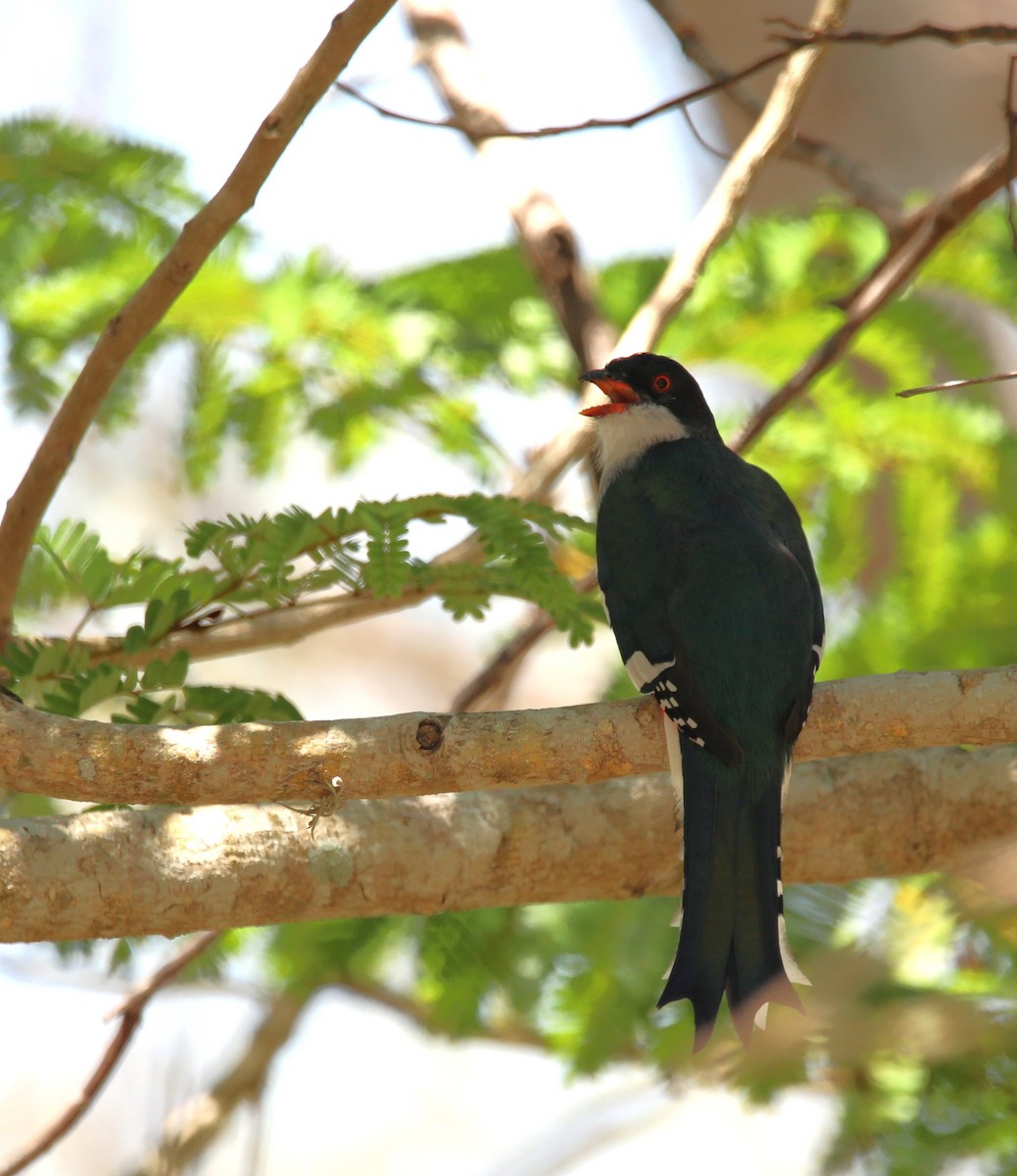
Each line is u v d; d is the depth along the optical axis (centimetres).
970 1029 870
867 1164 942
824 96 1847
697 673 901
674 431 1062
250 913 866
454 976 1052
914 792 960
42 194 1209
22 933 835
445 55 1391
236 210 827
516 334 1305
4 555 895
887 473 1254
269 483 1310
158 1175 983
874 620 1144
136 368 1183
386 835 889
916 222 1138
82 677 866
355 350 1183
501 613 1448
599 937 1017
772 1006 898
